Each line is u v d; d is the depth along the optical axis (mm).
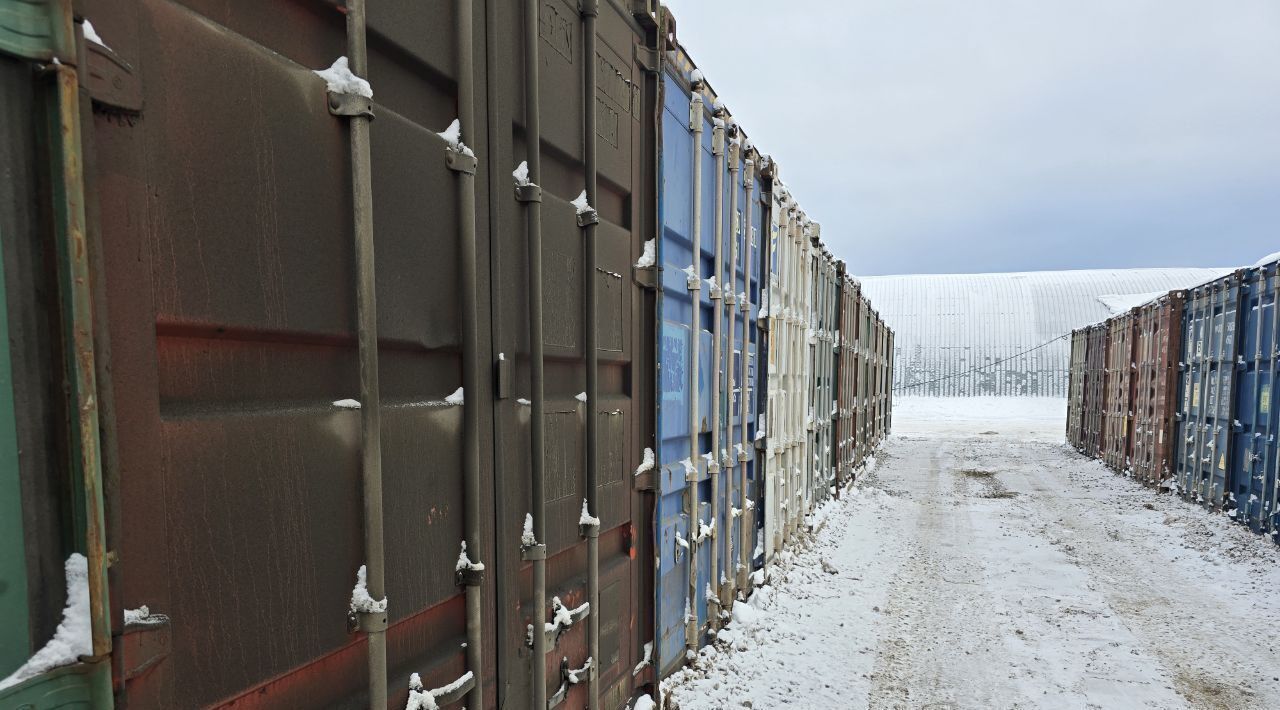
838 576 6148
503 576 1939
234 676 1181
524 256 2078
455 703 1796
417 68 1659
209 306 1139
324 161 1359
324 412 1368
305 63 1362
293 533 1294
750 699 3652
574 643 2420
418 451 1624
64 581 937
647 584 3127
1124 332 13812
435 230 1679
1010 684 3994
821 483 8523
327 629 1366
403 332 1565
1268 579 6031
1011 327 43250
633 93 2936
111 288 987
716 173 4070
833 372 9586
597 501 2580
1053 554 7027
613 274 2748
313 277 1336
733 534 4555
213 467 1146
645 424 3105
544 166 2271
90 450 931
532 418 2047
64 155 901
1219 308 9359
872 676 4066
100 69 957
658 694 3158
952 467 14547
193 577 1114
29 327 902
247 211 1202
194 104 1112
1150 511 9383
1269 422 7617
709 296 4020
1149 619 5109
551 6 2238
